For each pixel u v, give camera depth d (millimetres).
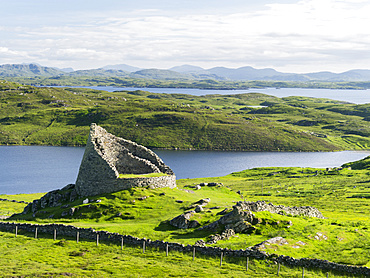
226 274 39125
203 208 61219
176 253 45844
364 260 40281
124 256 45406
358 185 148625
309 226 51469
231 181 182375
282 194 134750
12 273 39000
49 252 46938
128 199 67188
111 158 78750
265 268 40375
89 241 51406
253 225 50562
